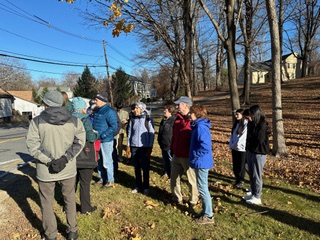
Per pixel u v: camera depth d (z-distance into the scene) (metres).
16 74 67.81
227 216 4.22
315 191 5.24
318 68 66.19
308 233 3.71
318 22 35.88
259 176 4.59
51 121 3.17
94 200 4.81
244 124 5.36
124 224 3.96
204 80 49.53
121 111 8.00
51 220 3.38
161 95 77.62
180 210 4.45
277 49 7.41
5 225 3.88
